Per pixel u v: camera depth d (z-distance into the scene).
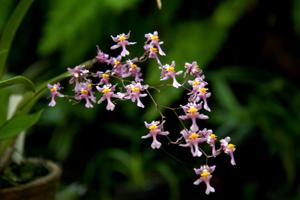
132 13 1.43
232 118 1.40
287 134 1.41
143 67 1.51
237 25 1.53
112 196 1.40
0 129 0.69
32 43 1.70
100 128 1.58
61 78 0.71
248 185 1.44
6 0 1.46
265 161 1.46
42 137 1.64
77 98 0.67
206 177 0.62
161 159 1.46
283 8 1.48
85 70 0.68
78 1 1.39
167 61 1.37
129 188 1.39
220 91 1.41
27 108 0.73
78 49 1.44
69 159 1.58
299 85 1.56
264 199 1.45
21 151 0.83
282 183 1.46
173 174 1.37
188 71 0.67
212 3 1.48
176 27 1.43
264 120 1.41
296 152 1.44
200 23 1.42
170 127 1.39
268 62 1.58
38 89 0.73
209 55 1.38
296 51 1.54
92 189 1.46
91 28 1.42
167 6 1.40
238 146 1.46
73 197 1.38
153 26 1.43
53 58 1.64
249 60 1.58
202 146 1.37
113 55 1.48
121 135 1.52
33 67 1.64
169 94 1.32
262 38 1.54
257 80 1.55
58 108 1.52
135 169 1.40
